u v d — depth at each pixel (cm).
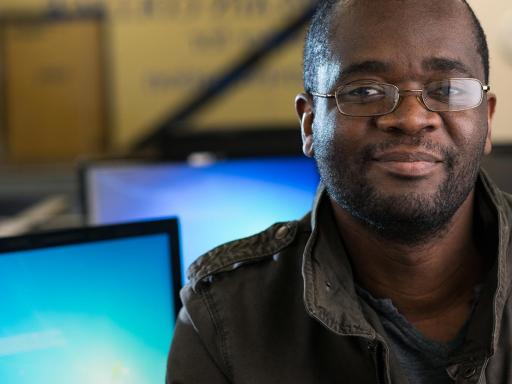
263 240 107
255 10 506
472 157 90
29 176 458
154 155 180
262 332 99
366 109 89
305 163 176
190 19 511
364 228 94
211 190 175
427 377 95
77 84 521
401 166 87
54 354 109
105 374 112
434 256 95
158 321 116
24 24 521
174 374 101
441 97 89
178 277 117
